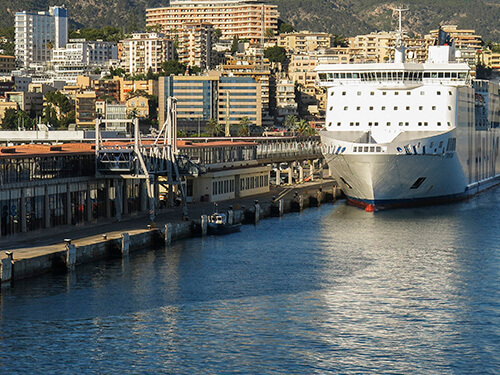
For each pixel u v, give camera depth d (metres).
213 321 91.94
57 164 128.88
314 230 147.00
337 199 197.38
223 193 178.38
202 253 125.00
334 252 127.06
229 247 130.12
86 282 105.31
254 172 193.12
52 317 91.94
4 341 85.12
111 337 86.75
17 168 119.12
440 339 87.25
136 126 135.62
